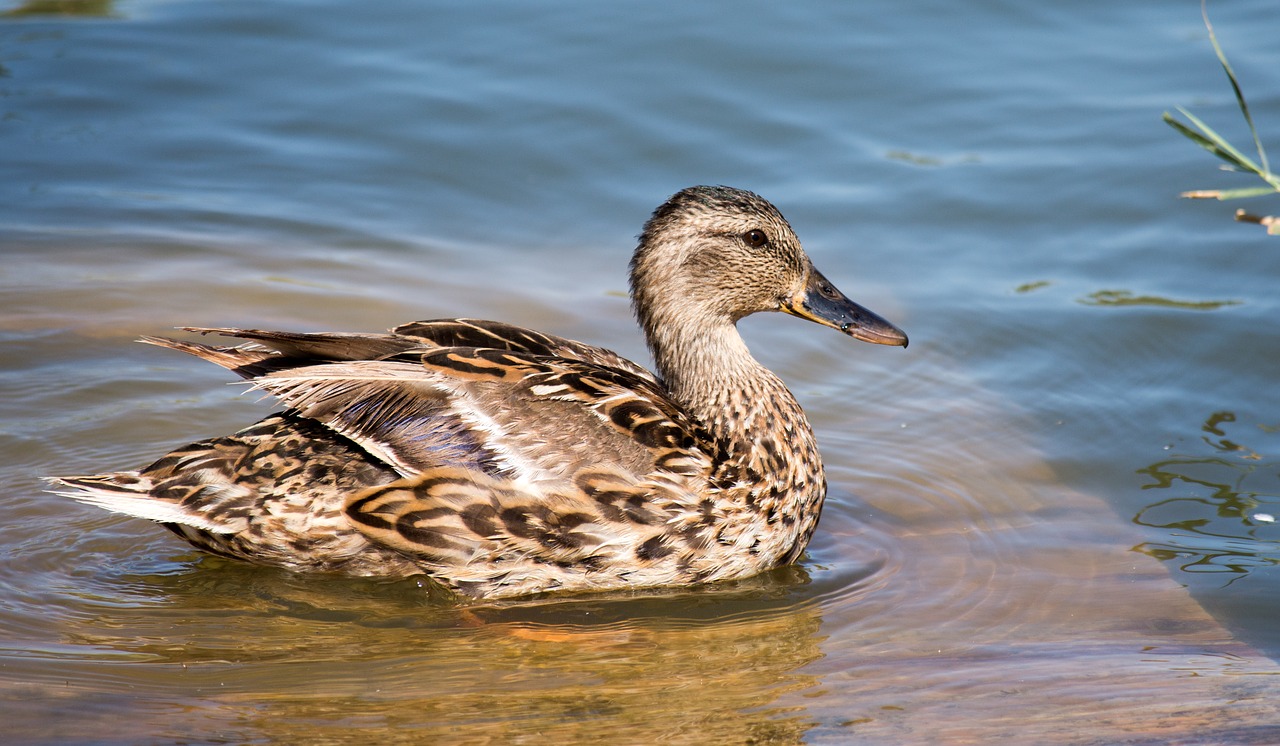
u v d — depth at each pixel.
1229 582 10.84
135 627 10.31
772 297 12.01
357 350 10.95
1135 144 16.83
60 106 18.09
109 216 16.39
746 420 11.39
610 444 10.74
